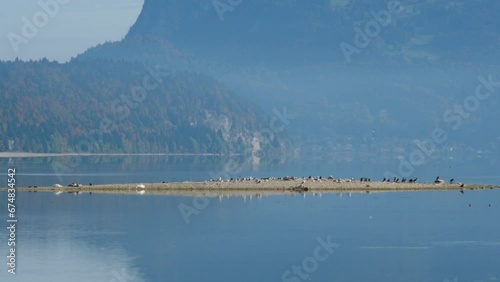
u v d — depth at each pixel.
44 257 174.88
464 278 159.88
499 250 185.00
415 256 179.12
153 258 175.88
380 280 159.12
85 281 155.75
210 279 159.25
